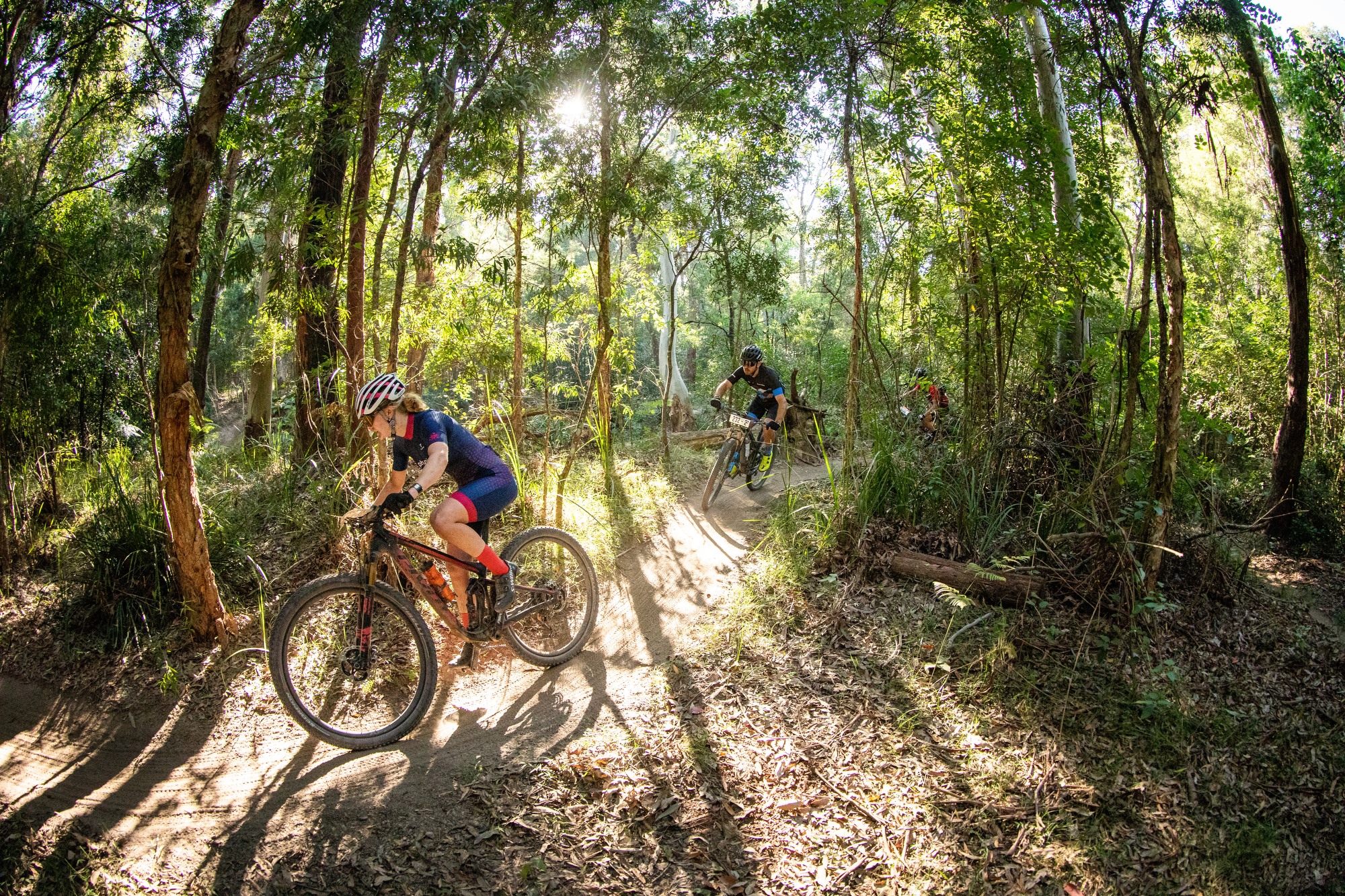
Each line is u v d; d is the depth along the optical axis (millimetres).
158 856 3143
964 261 6172
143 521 5191
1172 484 4934
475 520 4117
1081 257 6043
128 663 4523
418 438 3975
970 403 6148
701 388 18609
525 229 7656
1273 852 3643
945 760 3885
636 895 3104
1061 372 6242
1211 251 12930
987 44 6445
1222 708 4391
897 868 3340
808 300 17875
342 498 5852
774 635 4840
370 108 5793
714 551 6332
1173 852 3553
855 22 6129
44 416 6449
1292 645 5035
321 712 4074
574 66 5793
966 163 6020
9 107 5785
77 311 5973
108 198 6621
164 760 3785
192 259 4375
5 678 4551
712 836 3396
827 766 3814
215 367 18641
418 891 3002
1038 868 3396
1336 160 8242
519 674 4555
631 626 5125
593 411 8438
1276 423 8781
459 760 3738
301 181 6547
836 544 5672
